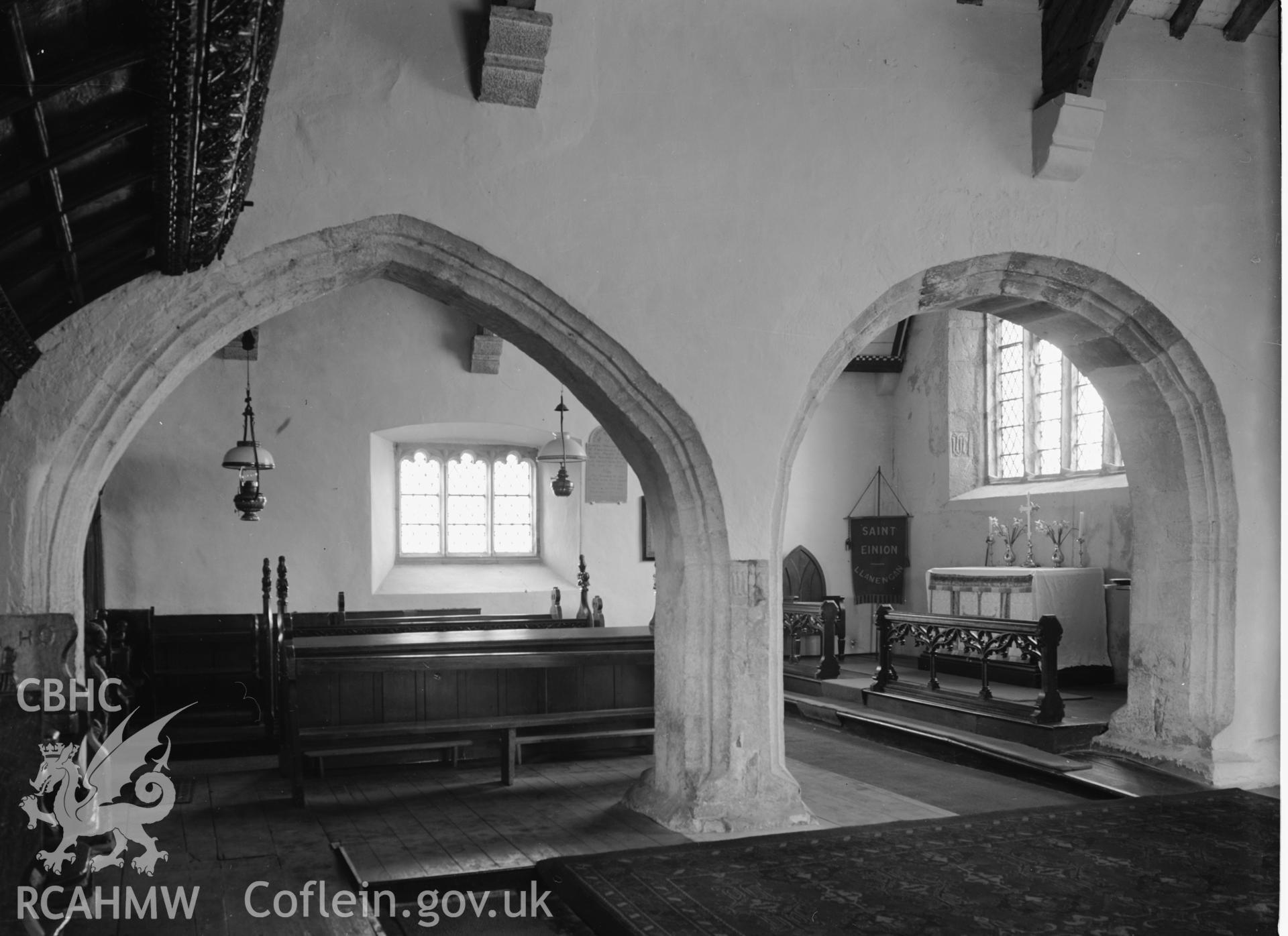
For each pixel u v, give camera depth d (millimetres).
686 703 6582
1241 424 7781
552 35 6234
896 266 6941
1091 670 10930
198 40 2730
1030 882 5238
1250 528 7789
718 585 6574
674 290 6461
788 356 6695
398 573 13180
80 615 5637
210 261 5355
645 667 8398
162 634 10266
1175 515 8031
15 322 4508
